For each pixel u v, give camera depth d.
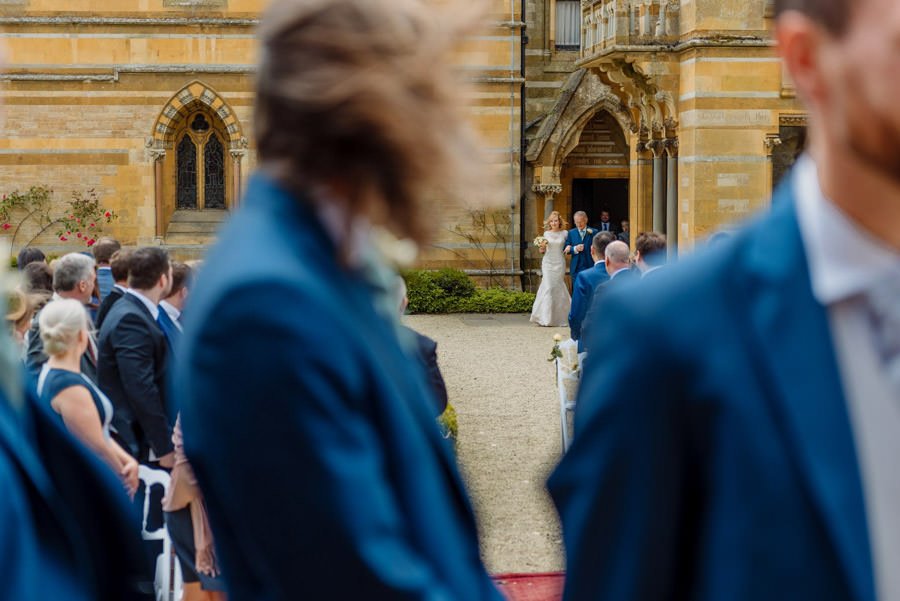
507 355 18.47
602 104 27.00
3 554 1.85
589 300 11.29
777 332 1.64
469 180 1.82
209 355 1.68
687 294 1.68
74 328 5.70
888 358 1.64
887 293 1.63
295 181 1.81
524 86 27.12
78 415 5.66
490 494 9.59
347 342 1.74
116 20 26.03
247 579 1.80
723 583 1.59
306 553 1.65
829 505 1.55
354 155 1.79
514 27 26.84
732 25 20.14
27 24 25.91
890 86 1.49
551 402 14.12
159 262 6.54
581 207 29.11
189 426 1.73
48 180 26.17
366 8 1.78
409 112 1.76
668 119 21.08
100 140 26.20
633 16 20.84
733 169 20.34
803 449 1.58
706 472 1.64
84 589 2.01
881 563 1.58
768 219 1.74
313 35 1.76
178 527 5.76
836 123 1.57
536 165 27.31
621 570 1.68
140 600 2.28
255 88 1.84
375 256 2.01
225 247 1.80
